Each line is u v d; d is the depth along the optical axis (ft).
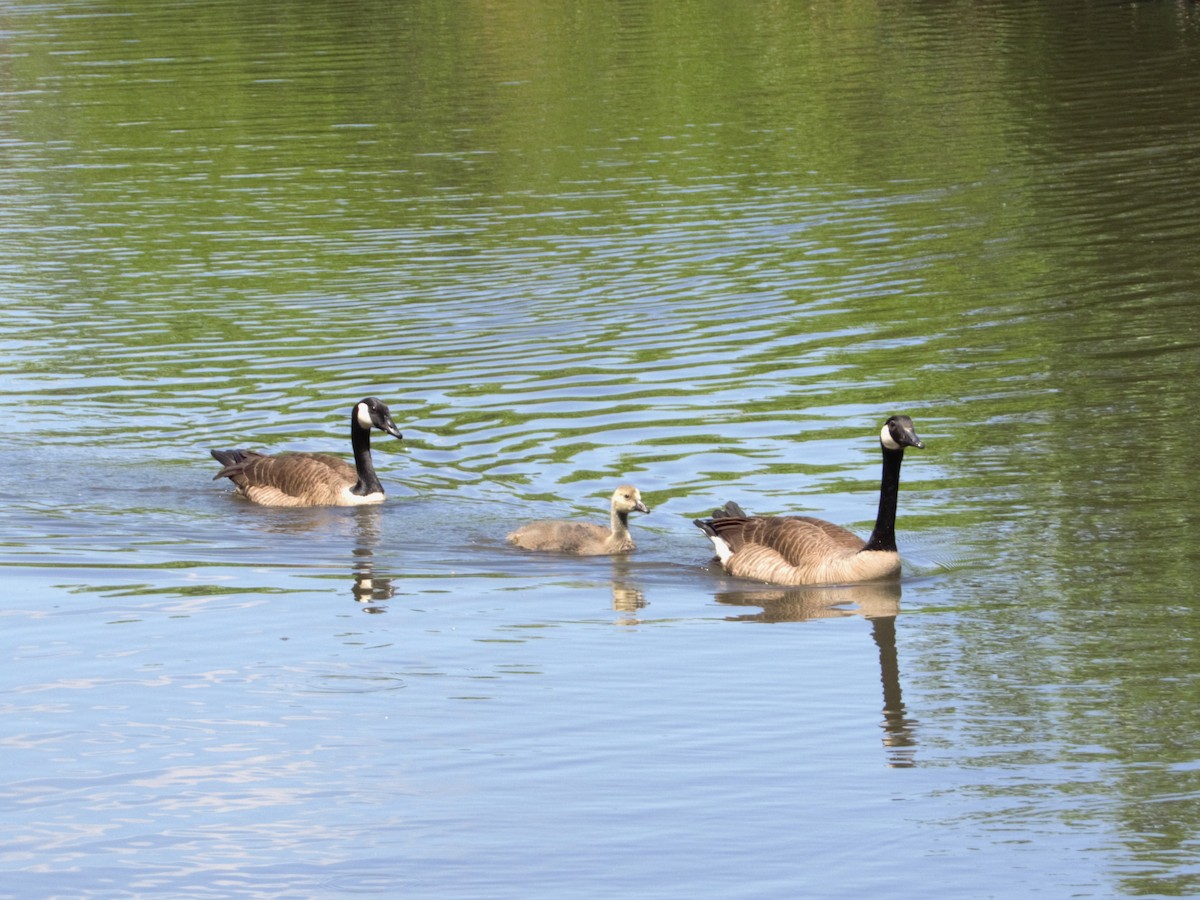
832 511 60.23
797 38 187.42
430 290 93.86
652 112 147.84
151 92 164.25
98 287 96.89
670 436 68.49
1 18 217.15
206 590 53.57
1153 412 68.69
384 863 35.53
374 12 212.64
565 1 219.00
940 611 51.11
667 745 41.29
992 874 34.81
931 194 112.88
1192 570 53.36
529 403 73.46
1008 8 200.75
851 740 41.63
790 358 78.64
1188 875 34.65
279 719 43.01
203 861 35.50
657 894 34.17
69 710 43.73
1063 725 42.39
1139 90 144.97
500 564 56.70
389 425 62.44
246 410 73.87
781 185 118.32
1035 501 60.23
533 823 37.22
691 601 52.80
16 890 34.42
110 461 67.62
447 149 135.13
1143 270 90.94
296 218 113.50
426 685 45.21
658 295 91.15
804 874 34.94
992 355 77.71
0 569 55.57
